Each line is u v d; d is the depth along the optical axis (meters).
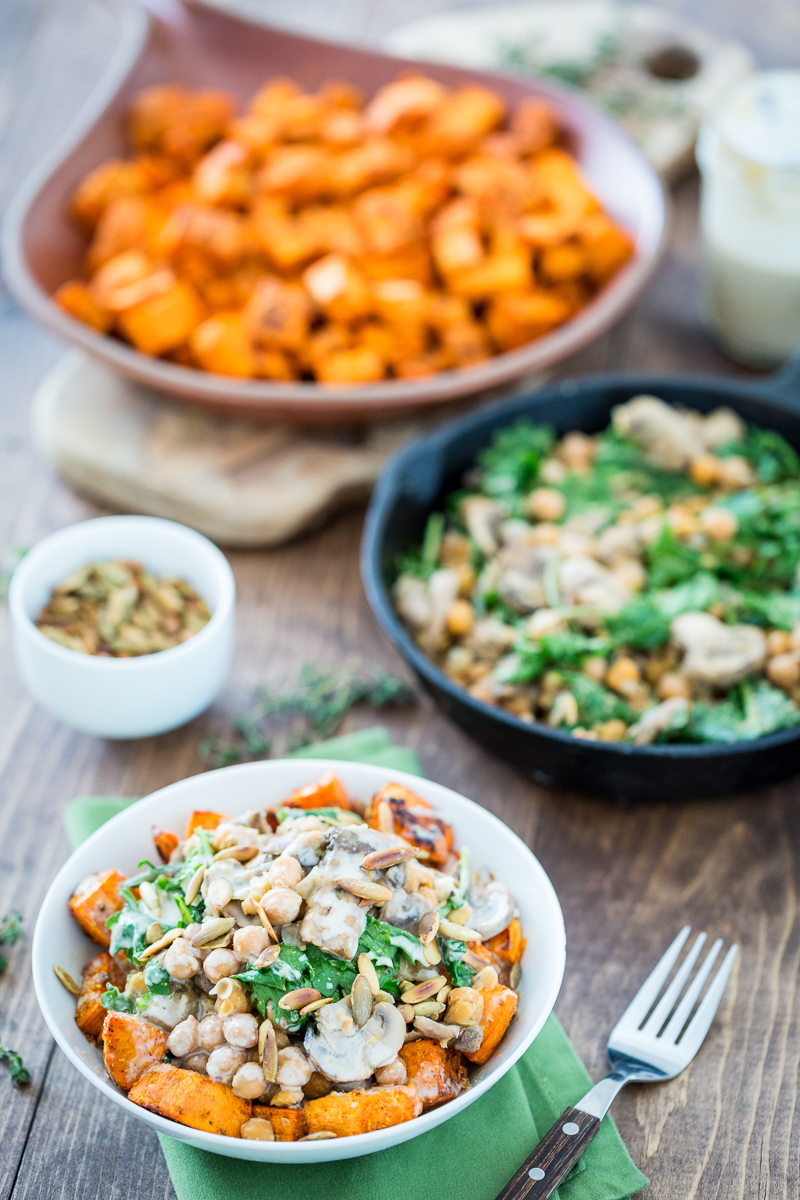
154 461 0.90
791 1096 0.67
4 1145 0.66
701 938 0.70
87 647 0.77
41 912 0.64
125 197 0.96
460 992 0.62
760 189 0.92
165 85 1.05
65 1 1.25
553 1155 0.63
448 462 0.85
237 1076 0.60
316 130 0.99
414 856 0.63
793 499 0.83
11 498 0.91
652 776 0.72
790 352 0.98
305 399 0.85
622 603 0.78
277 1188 0.64
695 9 1.24
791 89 0.96
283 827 0.66
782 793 0.78
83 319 0.91
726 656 0.76
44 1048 0.69
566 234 0.93
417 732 0.80
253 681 0.82
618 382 0.87
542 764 0.74
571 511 0.84
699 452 0.85
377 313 0.91
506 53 1.13
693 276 1.05
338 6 1.25
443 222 0.94
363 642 0.84
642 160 0.97
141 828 0.67
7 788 0.77
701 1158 0.66
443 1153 0.65
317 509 0.89
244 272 0.94
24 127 1.14
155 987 0.62
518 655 0.77
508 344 0.93
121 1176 0.65
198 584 0.79
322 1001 0.61
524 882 0.66
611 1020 0.70
